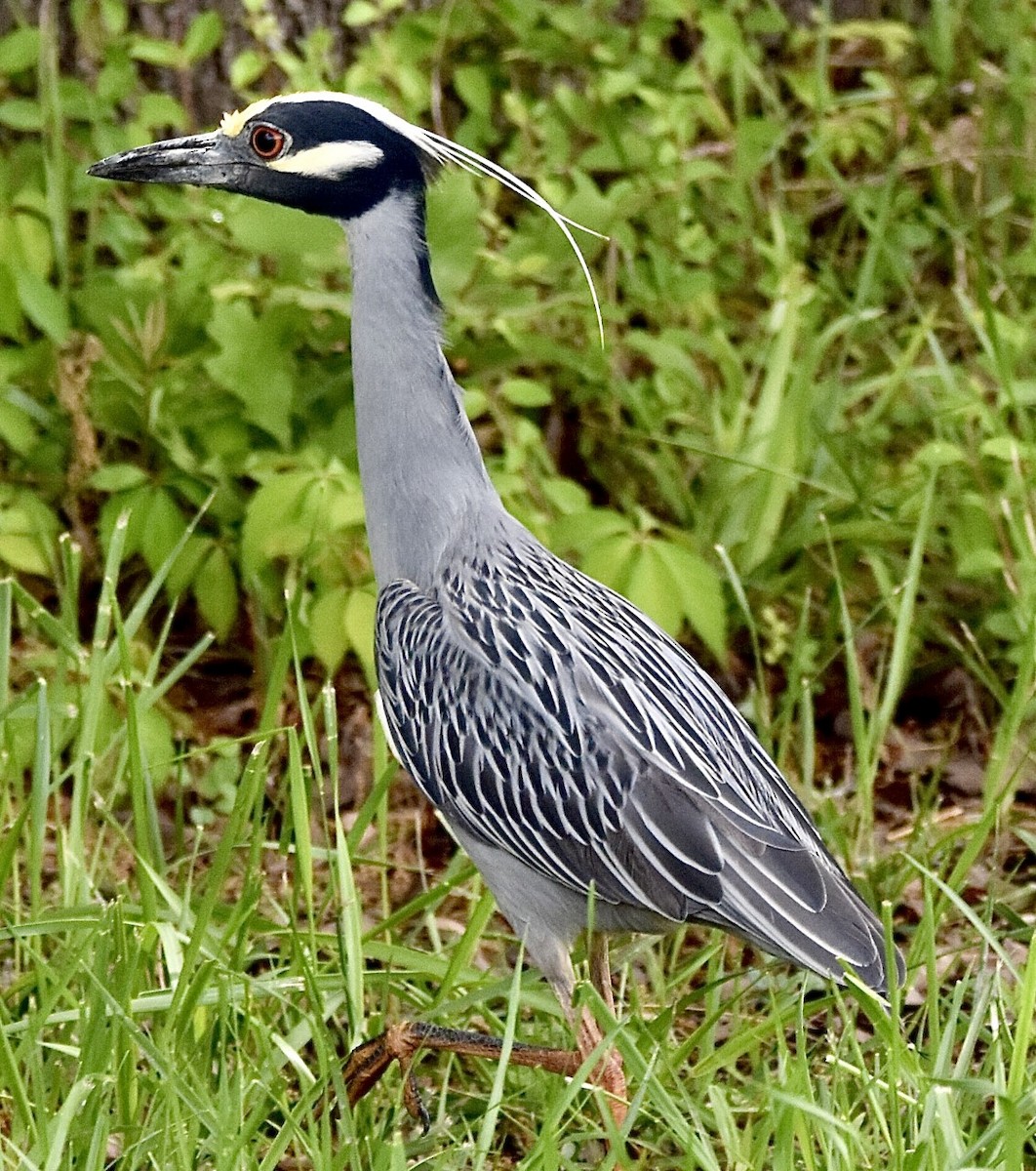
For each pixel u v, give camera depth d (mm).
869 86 16266
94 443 12438
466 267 12367
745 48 15039
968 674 12547
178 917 8984
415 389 9680
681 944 10250
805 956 8508
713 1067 8695
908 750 12125
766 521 12578
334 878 9617
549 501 12438
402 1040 8539
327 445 12609
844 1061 8969
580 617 9336
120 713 11188
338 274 12992
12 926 8641
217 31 13070
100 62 14016
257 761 8758
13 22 13969
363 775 12016
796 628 12453
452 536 9688
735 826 8727
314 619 11359
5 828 10398
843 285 14812
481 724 9148
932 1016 8266
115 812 11469
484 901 9336
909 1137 7930
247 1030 8703
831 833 10641
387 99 13273
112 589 9914
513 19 14117
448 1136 8492
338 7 14297
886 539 12469
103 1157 7688
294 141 9617
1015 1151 6953
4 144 14117
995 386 13547
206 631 13023
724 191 14312
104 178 9867
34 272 12367
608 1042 7547
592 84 13930
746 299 14500
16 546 11930
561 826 8953
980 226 14188
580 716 8961
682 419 13070
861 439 13094
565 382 13344
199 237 13188
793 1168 7703
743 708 11766
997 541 12156
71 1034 8555
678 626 11328
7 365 12578
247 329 12195
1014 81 15023
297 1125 7816
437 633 9391
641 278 13484
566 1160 7918
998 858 10484
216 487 12172
